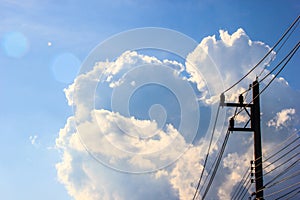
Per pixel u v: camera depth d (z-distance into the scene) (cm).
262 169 2484
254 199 2456
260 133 2538
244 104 2559
